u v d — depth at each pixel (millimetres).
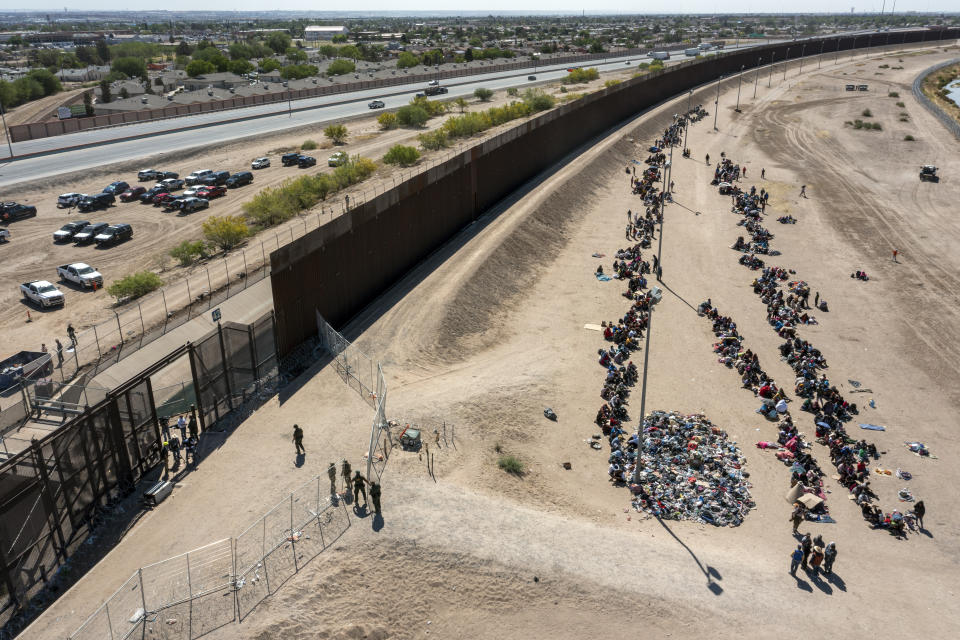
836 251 68312
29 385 28172
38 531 21922
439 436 31922
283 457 28906
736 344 47219
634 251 64250
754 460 34719
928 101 145375
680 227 74688
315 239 39188
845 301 56438
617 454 33750
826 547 26500
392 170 83125
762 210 80562
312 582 22203
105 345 39062
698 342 48219
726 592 24484
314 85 150750
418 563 23656
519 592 23375
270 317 35312
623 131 114188
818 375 44250
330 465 25828
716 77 188000
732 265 64062
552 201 74062
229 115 119750
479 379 39625
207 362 30703
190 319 40125
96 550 23500
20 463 21266
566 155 96250
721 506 30594
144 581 21891
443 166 57719
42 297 48531
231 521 24781
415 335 43156
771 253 67125
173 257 55188
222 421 31609
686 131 119938
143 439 27484
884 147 112562
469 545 24578
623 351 45438
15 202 72750
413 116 116125
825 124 129500
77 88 174750
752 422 38375
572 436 35719
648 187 86250
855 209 82000
